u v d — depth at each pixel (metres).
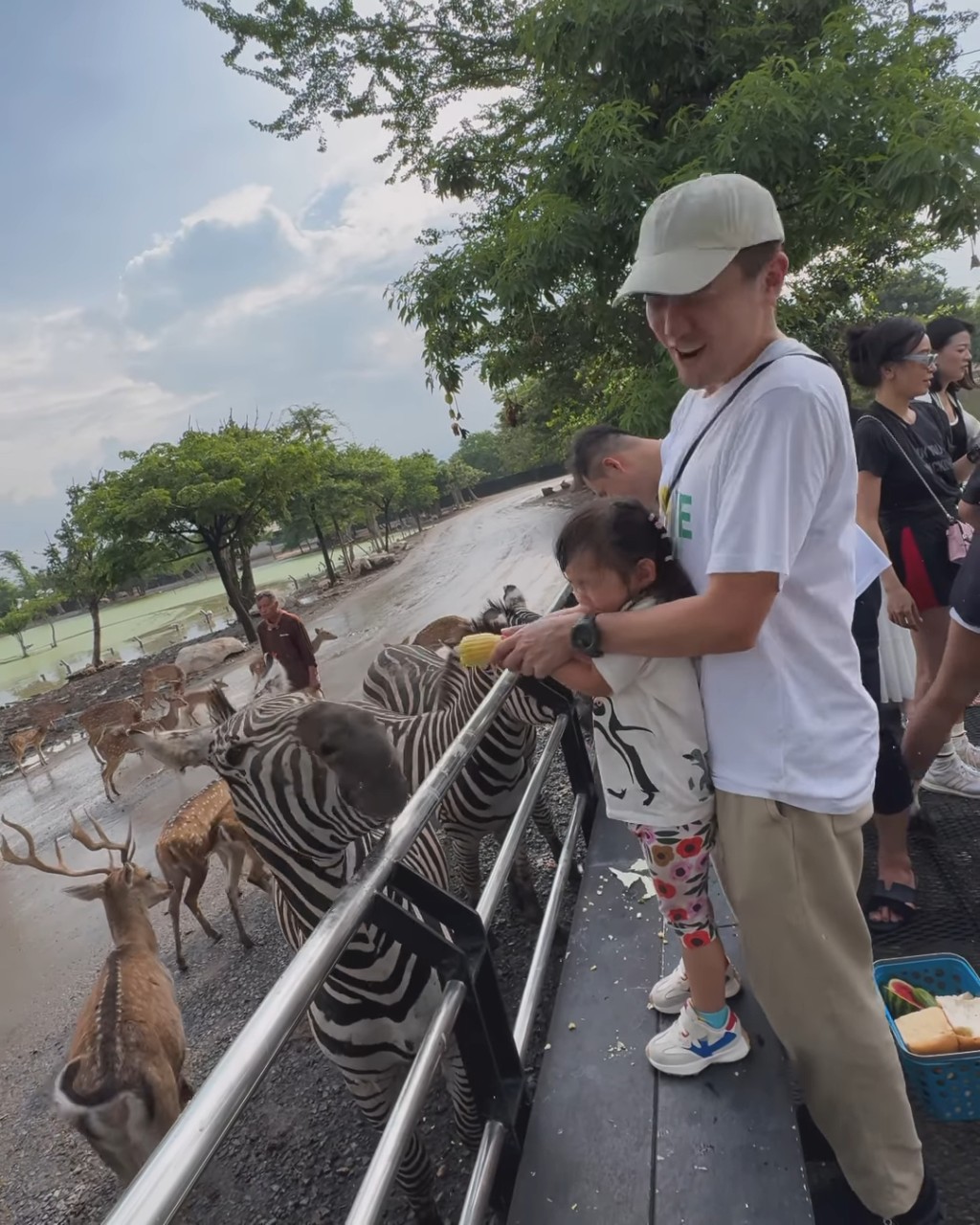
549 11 6.02
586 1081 1.92
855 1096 1.62
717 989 1.82
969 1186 2.00
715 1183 1.62
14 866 9.17
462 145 9.05
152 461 22.94
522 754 3.89
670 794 1.65
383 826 1.86
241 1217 3.19
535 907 4.21
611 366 8.05
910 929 2.83
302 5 9.08
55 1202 3.82
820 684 1.54
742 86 5.40
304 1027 4.20
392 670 5.32
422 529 52.91
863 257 8.87
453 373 7.52
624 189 5.66
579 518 1.67
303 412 35.88
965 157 5.00
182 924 6.38
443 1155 3.11
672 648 1.49
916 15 6.27
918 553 3.52
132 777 11.88
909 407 3.60
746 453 1.45
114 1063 3.43
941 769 3.54
